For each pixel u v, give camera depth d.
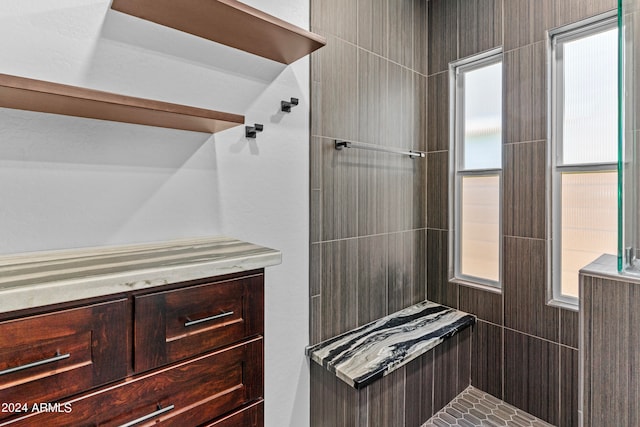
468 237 2.11
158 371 0.77
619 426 0.95
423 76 2.18
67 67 0.98
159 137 1.14
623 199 0.94
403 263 2.08
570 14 1.59
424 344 1.65
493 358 1.93
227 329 0.89
